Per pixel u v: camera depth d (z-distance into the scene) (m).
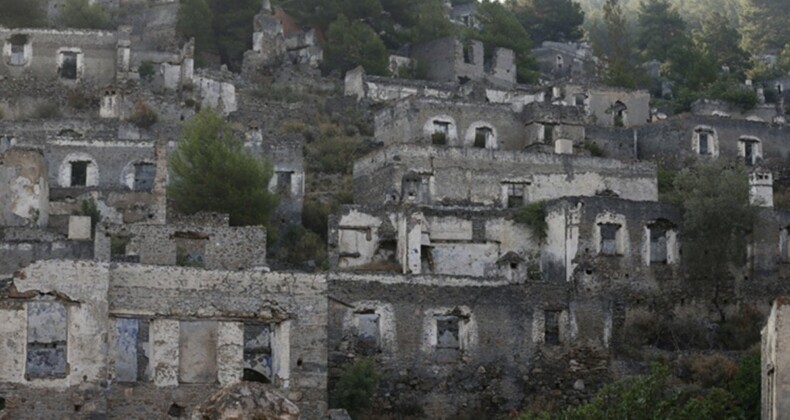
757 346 66.44
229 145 83.88
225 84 108.88
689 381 65.12
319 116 109.00
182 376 52.47
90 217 72.38
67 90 103.44
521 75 128.75
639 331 72.62
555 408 64.62
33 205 74.44
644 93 110.00
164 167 79.19
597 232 74.25
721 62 141.62
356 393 60.31
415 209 74.12
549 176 84.06
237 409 27.62
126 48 105.56
